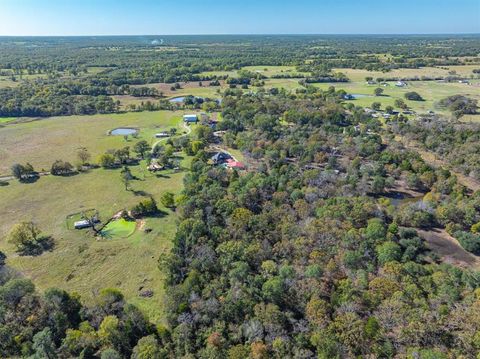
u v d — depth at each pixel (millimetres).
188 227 70562
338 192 87000
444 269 58625
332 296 52375
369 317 48000
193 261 60938
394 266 56750
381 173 102438
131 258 69438
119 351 47250
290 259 62344
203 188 87562
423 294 52375
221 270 60469
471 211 75250
